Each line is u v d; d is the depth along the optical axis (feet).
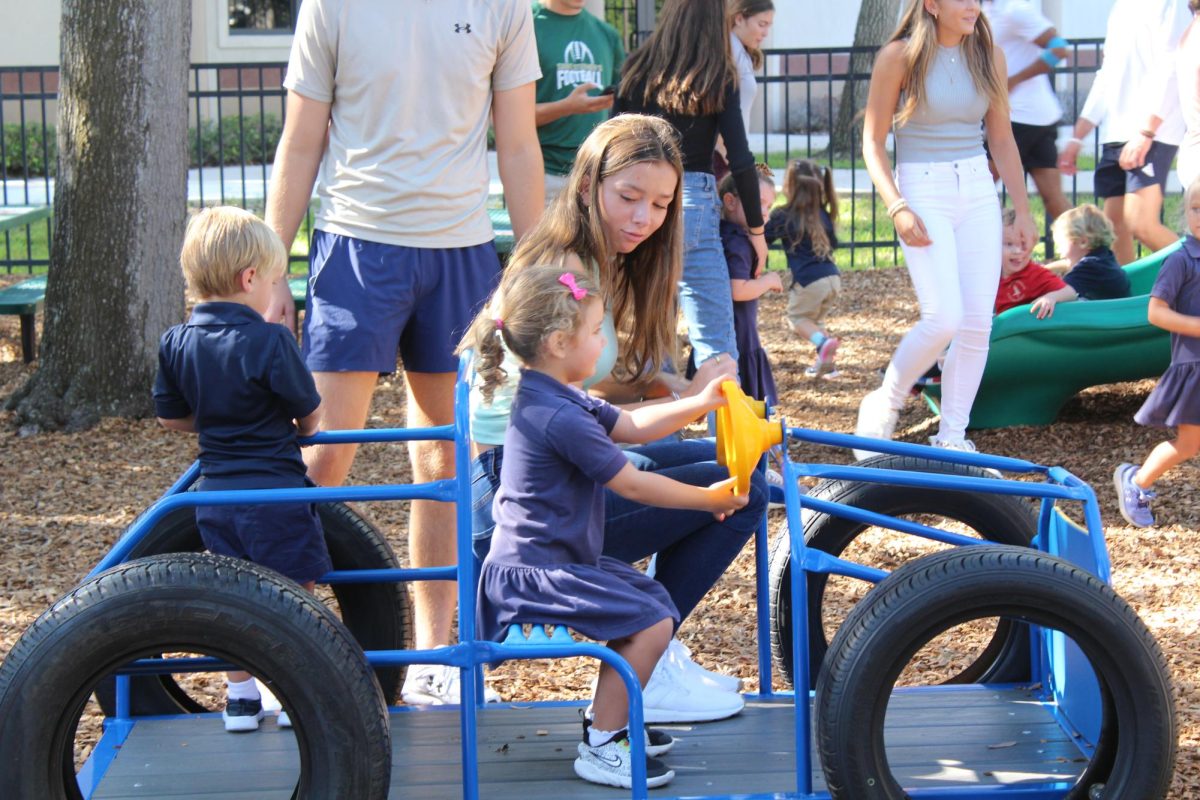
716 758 13.16
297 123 15.92
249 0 78.59
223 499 12.07
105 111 30.12
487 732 13.89
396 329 15.83
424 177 15.58
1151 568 21.47
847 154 69.26
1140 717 11.46
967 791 12.26
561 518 12.19
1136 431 27.76
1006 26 36.73
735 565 22.20
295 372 13.25
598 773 12.50
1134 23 32.99
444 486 12.00
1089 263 29.12
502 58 16.16
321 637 11.03
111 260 30.63
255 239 13.32
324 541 14.20
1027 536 15.21
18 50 75.36
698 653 18.98
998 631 15.83
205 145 74.28
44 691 10.78
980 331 25.26
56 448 29.09
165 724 14.21
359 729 11.00
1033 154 38.01
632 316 14.26
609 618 12.03
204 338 13.30
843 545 15.57
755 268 26.23
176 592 10.91
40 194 62.80
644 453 14.11
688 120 23.40
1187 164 29.14
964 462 13.89
